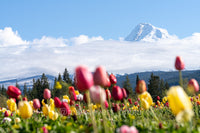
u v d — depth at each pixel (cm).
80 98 805
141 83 486
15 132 477
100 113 766
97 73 389
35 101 703
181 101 289
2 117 864
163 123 556
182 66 425
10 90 561
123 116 755
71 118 632
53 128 502
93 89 426
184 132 391
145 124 525
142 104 541
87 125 604
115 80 593
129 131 276
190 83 466
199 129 404
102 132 448
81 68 341
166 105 1289
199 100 1137
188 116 287
